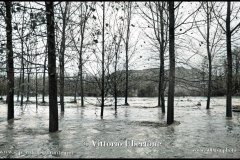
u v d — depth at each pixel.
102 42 18.41
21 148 9.36
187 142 10.38
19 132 12.75
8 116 18.08
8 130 13.40
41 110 26.62
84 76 20.09
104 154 8.52
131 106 33.19
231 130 13.43
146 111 25.88
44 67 10.75
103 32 18.08
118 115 21.81
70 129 13.69
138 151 8.93
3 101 43.69
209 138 11.23
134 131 13.05
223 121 17.34
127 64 32.56
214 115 21.62
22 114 22.27
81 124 15.79
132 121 17.33
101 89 19.61
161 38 23.91
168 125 15.14
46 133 12.39
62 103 24.56
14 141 10.56
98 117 20.06
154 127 14.42
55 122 12.73
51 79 12.30
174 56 14.73
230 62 19.05
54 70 11.69
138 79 31.86
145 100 49.25
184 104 38.19
